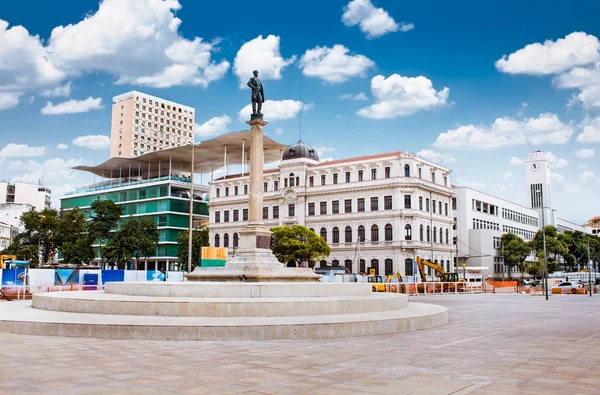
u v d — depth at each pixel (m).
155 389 10.58
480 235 109.31
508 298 55.06
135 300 20.44
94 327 17.55
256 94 31.89
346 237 93.62
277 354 14.68
